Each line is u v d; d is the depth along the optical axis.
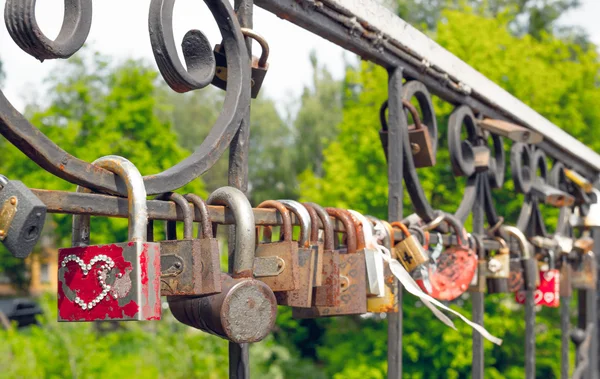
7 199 1.10
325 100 26.64
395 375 2.43
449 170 12.51
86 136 14.71
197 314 1.45
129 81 14.62
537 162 4.06
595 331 5.47
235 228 1.48
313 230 1.71
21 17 1.17
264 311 1.44
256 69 1.81
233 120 1.62
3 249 22.25
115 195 1.34
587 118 13.02
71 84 17.06
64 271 1.28
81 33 1.27
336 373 13.27
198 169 1.50
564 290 4.42
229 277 1.44
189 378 10.58
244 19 1.81
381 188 12.40
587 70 13.28
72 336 10.25
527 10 22.61
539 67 12.59
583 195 4.91
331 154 14.06
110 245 1.22
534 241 3.88
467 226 11.79
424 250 2.30
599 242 5.78
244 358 1.78
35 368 9.93
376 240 2.01
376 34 2.41
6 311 19.47
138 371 11.16
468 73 3.11
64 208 1.23
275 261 1.59
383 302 2.02
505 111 3.53
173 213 1.43
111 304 1.21
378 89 12.72
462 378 12.82
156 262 1.21
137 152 14.26
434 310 1.99
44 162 1.21
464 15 13.01
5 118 1.16
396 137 2.59
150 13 1.42
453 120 3.06
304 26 2.14
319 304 1.77
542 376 13.70
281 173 26.97
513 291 3.42
